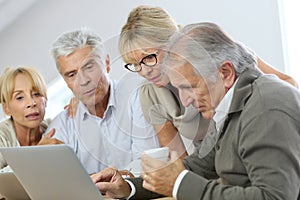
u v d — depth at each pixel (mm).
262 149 1401
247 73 1552
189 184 1483
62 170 1505
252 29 3152
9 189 1908
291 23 3104
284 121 1402
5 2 3822
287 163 1383
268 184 1374
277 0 3076
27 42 4043
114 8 3748
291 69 3090
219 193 1446
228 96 1532
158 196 1866
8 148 1555
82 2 3844
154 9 1842
